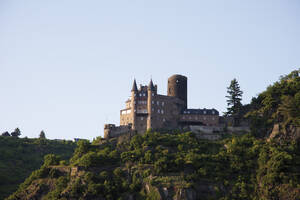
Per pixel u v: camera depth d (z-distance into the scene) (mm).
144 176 163250
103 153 180875
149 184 158625
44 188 171375
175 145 181625
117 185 161875
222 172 162750
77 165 175500
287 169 150875
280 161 151625
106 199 156500
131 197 157625
